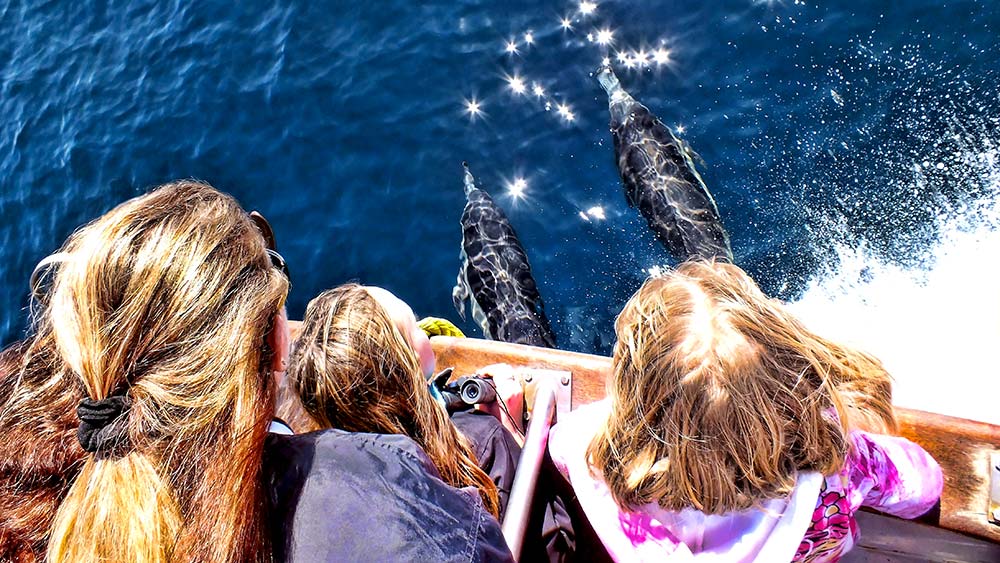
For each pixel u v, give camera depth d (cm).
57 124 920
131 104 895
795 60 664
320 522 144
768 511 172
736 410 165
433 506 152
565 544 246
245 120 820
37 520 147
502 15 788
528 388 319
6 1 1141
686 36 707
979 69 605
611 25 738
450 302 657
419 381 212
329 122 784
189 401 137
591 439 207
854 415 186
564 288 632
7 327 790
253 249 154
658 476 176
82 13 1056
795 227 596
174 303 140
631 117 673
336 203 734
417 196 715
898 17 647
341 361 201
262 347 149
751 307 179
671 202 621
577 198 666
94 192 834
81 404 141
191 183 163
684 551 181
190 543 133
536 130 711
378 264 691
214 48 902
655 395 173
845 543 204
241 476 137
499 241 659
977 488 253
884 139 608
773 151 632
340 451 152
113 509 133
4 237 848
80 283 141
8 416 153
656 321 180
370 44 823
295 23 878
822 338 186
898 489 214
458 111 745
